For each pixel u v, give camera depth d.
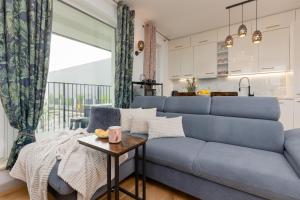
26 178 1.42
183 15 3.47
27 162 1.42
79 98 2.74
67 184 1.17
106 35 3.02
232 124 1.89
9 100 1.61
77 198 1.23
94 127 2.08
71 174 1.20
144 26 3.72
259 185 1.18
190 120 2.18
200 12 3.35
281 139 1.61
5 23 1.58
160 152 1.68
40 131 2.21
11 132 1.81
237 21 3.77
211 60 4.25
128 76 3.12
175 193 1.69
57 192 1.26
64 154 1.38
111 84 3.12
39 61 1.80
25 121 1.74
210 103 2.16
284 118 3.32
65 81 2.53
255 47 3.68
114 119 2.16
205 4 3.06
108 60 3.08
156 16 3.51
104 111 2.17
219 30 4.12
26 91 1.71
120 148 1.23
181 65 4.72
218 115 2.07
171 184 1.67
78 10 2.51
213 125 2.00
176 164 1.57
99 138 1.49
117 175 1.20
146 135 2.21
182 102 2.36
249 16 3.54
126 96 3.08
